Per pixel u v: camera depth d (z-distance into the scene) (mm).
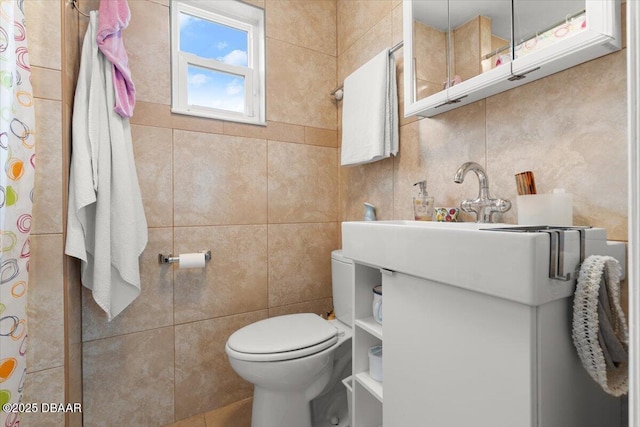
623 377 584
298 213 1719
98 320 1253
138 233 1229
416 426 755
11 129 776
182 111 1432
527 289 510
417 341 750
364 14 1609
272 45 1656
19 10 825
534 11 835
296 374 1120
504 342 570
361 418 1027
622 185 722
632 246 318
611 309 591
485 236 568
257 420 1200
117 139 1158
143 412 1333
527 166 909
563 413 579
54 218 956
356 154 1439
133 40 1346
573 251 577
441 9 1083
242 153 1569
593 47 708
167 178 1395
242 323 1558
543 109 871
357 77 1462
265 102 1628
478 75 946
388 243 800
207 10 1559
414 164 1300
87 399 1230
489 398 597
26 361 901
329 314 1620
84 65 1103
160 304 1374
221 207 1514
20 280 808
